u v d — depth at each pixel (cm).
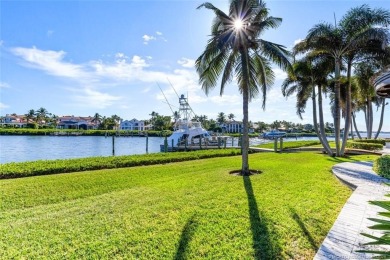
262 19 990
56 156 2372
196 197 648
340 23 1473
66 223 482
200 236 420
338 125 1658
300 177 896
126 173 1020
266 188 738
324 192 691
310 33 1483
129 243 399
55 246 390
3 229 454
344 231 421
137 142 4919
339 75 1577
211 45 963
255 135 7175
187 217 505
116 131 7219
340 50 1495
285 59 955
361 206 550
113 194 690
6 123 8688
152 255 362
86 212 543
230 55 1043
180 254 364
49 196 678
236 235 425
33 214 535
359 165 1122
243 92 1009
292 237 419
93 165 1173
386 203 225
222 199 628
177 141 2761
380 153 1753
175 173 1023
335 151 1853
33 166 1055
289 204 580
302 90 1881
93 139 5647
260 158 1564
